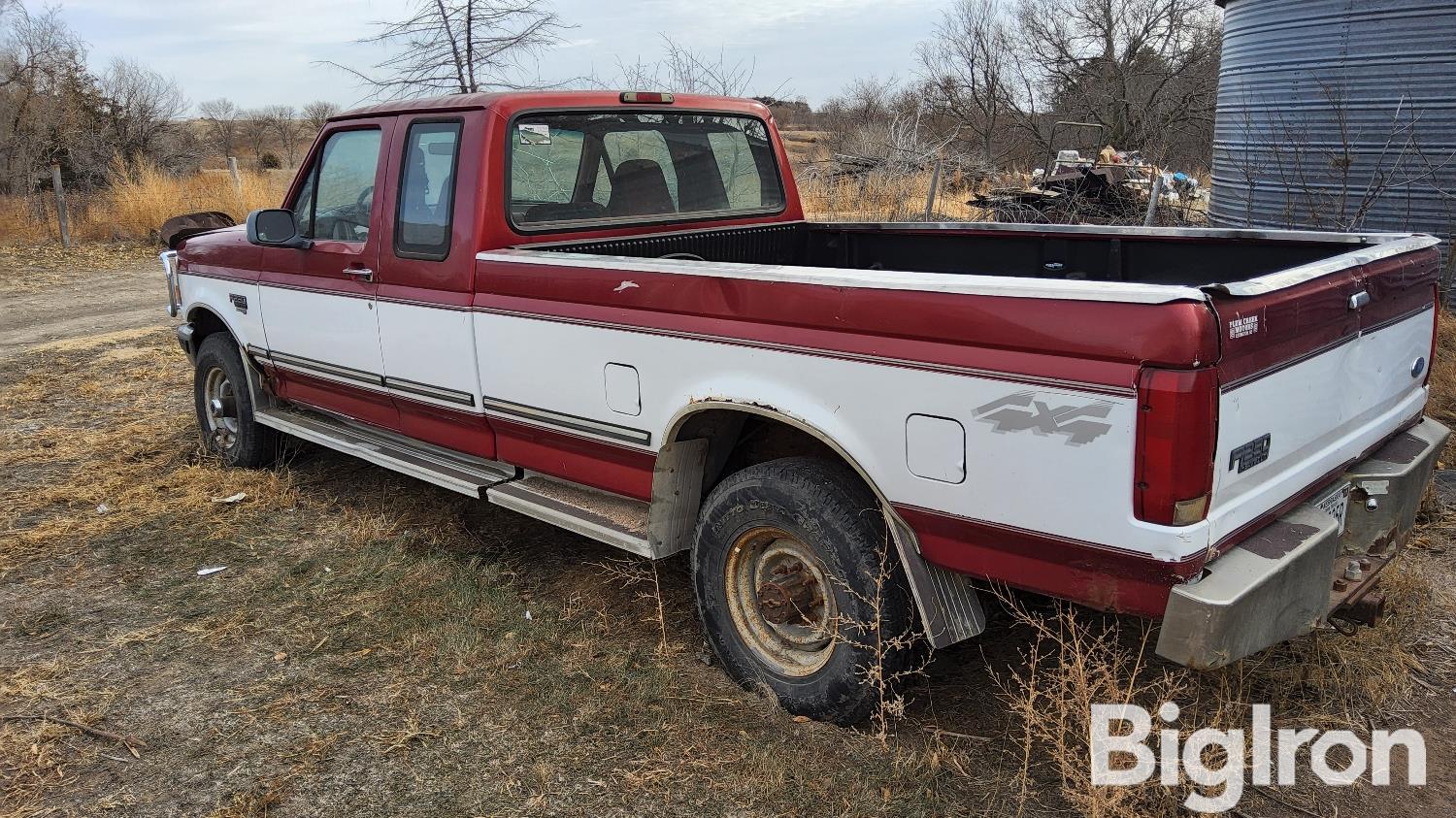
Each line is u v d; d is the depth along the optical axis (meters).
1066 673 3.35
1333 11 8.19
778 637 3.47
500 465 4.50
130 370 9.09
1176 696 3.40
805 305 3.05
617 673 3.68
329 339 4.99
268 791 3.11
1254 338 2.51
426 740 3.34
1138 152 22.47
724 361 3.29
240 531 5.18
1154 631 3.74
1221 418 2.45
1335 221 8.18
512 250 4.09
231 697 3.65
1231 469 2.54
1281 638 2.68
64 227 18.41
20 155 23.86
